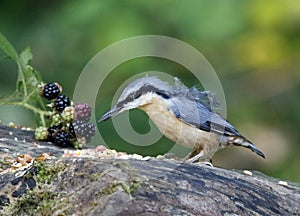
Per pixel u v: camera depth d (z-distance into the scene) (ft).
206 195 20.20
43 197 19.80
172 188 19.81
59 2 53.11
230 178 22.03
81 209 18.92
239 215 20.13
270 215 20.90
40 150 26.11
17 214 19.89
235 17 50.37
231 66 51.29
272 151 50.21
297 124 51.37
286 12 50.60
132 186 19.16
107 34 50.01
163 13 50.29
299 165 50.01
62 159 20.61
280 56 51.47
